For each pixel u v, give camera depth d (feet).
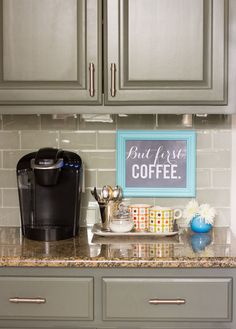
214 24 6.60
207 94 6.64
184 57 6.63
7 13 6.66
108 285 5.85
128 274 5.85
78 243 6.64
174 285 5.83
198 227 7.27
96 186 7.82
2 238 7.00
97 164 7.81
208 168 7.77
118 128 7.79
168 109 6.71
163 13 6.61
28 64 6.67
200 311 5.85
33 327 5.96
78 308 5.90
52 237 6.79
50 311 5.91
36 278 5.89
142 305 5.86
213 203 7.81
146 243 6.63
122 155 7.75
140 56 6.63
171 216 7.11
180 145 7.75
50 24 6.64
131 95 6.66
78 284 5.87
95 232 7.01
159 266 5.81
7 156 7.83
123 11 6.61
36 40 6.66
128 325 5.91
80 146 7.81
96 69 6.66
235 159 7.75
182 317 5.86
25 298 5.91
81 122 7.79
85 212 7.83
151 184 7.78
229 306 5.84
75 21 6.64
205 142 7.76
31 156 7.13
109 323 5.91
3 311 5.93
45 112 6.75
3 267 5.89
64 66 6.66
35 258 5.87
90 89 6.66
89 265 5.83
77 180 6.97
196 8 6.60
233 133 7.74
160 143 7.75
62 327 5.94
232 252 6.08
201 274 5.84
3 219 7.86
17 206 7.86
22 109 6.75
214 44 6.61
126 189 7.79
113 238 6.94
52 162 6.59
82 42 6.64
